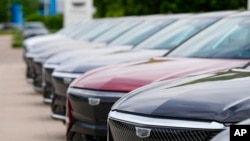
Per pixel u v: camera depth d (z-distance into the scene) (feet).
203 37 22.67
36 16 229.86
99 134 19.48
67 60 31.53
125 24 41.19
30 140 26.99
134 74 19.60
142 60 22.72
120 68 21.15
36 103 39.45
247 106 11.73
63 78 26.40
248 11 23.45
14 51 114.21
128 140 13.15
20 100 41.11
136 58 25.22
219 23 23.26
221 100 12.35
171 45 26.96
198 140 11.73
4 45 140.67
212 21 27.07
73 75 25.95
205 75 15.62
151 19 35.50
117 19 47.67
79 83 20.76
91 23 59.52
